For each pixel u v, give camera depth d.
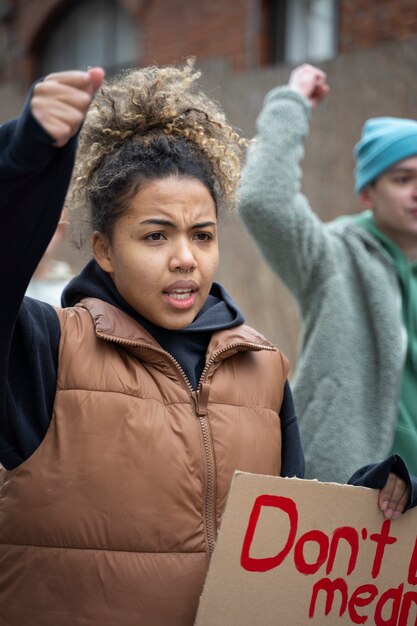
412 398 4.28
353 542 2.81
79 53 12.96
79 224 3.05
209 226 2.88
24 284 2.54
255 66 10.32
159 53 11.45
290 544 2.71
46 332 2.80
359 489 2.79
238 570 2.66
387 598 2.89
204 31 10.90
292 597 2.74
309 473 4.11
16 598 2.69
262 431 2.96
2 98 11.71
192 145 2.94
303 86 4.67
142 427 2.77
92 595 2.67
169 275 2.82
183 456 2.79
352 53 7.91
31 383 2.73
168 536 2.72
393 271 4.38
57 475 2.71
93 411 2.76
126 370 2.84
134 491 2.72
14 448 2.73
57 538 2.69
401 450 4.20
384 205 4.48
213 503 2.82
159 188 2.81
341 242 4.43
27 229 2.47
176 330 2.97
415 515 2.88
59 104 2.29
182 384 2.89
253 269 8.84
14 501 2.71
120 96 3.03
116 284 2.94
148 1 11.58
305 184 8.25
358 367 4.21
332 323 4.24
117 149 2.93
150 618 2.68
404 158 4.42
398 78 7.60
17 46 13.49
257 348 3.01
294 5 10.05
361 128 7.87
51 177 2.42
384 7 8.88
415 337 4.36
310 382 4.21
